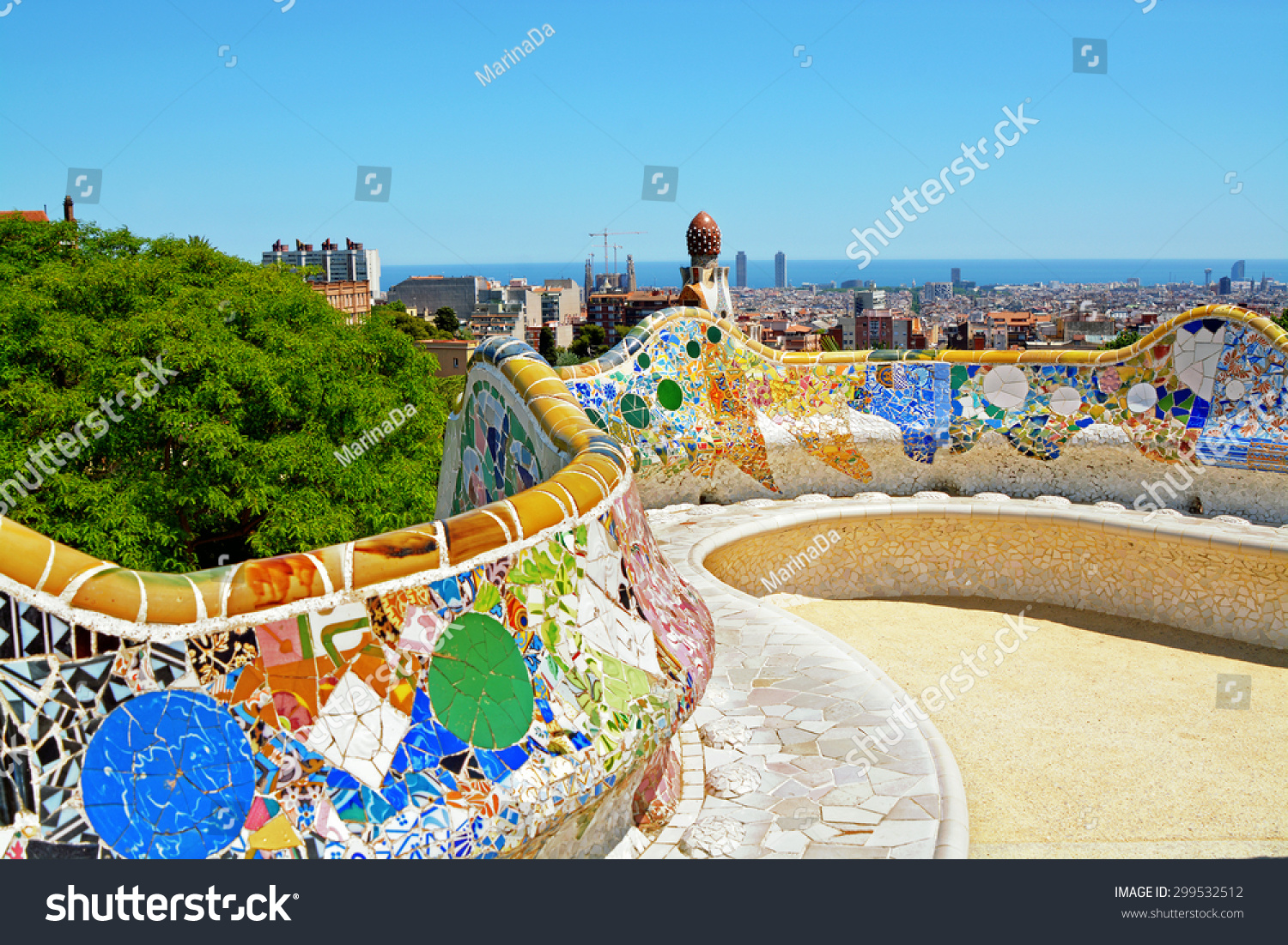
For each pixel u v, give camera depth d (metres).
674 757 4.50
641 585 4.02
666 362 9.56
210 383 15.70
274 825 2.59
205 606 2.54
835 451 10.01
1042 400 9.80
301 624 2.69
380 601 2.83
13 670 2.34
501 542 3.18
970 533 9.07
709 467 9.67
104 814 2.43
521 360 5.30
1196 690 6.80
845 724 5.08
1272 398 8.73
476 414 6.04
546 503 3.43
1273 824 4.97
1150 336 9.35
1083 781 5.49
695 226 10.12
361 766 2.73
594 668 3.43
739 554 8.66
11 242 23.89
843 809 4.21
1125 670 7.18
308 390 17.58
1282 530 8.16
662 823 4.09
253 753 2.60
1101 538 8.52
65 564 2.39
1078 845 4.77
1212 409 9.05
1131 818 5.06
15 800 2.35
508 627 3.16
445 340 61.28
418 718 2.86
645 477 9.38
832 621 8.43
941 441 10.02
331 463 16.91
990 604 8.86
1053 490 9.70
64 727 2.39
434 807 2.79
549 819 3.00
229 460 15.72
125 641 2.45
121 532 14.60
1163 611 8.22
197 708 2.53
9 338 15.66
